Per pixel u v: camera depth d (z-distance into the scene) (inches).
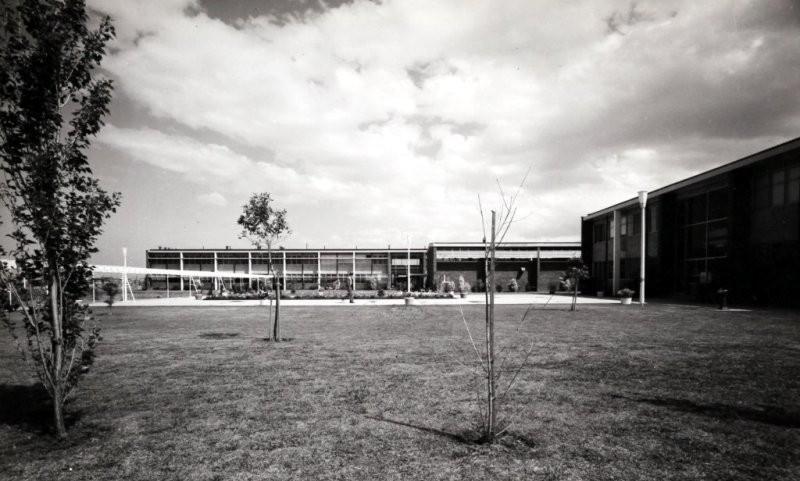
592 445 183.9
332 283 2244.1
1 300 198.8
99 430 211.6
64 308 218.8
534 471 160.6
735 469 160.6
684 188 1211.9
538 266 2068.2
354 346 450.3
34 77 195.8
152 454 182.4
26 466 172.6
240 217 514.3
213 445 191.0
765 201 940.6
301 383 296.4
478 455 175.6
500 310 895.1
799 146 812.6
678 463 165.6
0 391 287.4
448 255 2110.0
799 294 858.8
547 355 384.8
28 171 195.2
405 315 819.4
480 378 305.0
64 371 219.0
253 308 1047.0
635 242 1460.4
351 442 191.8
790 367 328.2
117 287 1213.7
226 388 285.3
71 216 205.8
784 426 204.5
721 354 380.2
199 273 1729.8
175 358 390.6
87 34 214.7
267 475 161.6
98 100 217.0
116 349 442.0
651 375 306.0
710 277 1131.9
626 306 972.6
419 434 200.1
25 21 198.1
